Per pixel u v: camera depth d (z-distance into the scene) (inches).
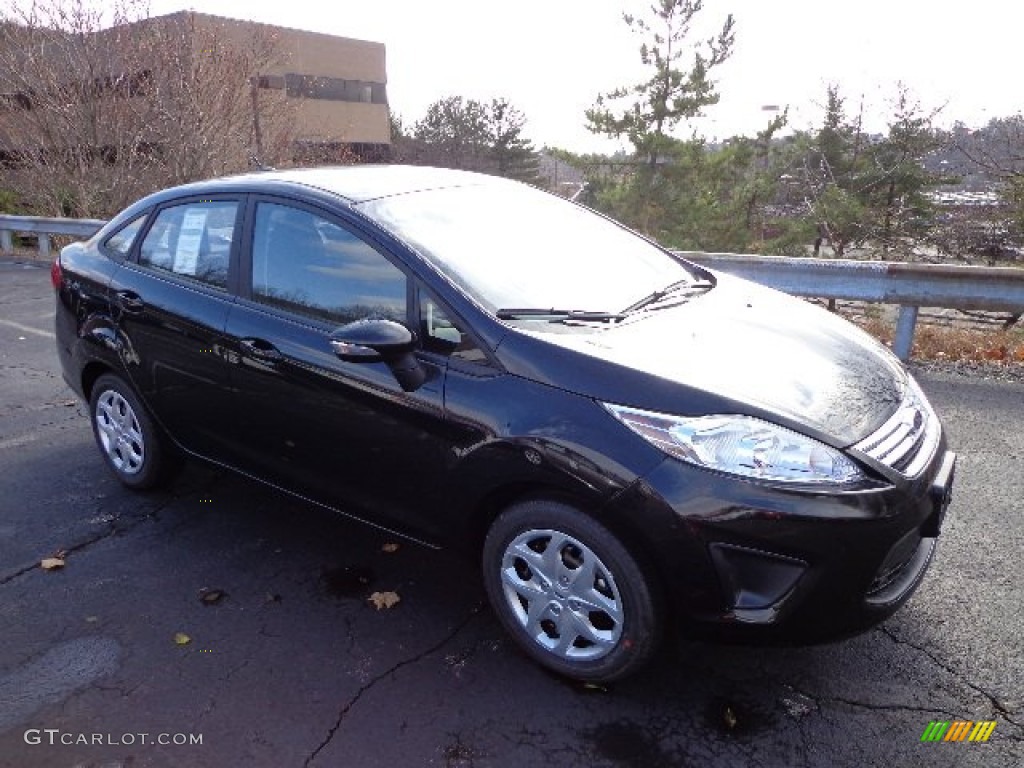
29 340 291.6
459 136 2255.2
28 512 152.2
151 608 121.1
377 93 1833.2
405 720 97.4
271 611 120.0
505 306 109.9
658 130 695.1
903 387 113.0
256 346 124.7
